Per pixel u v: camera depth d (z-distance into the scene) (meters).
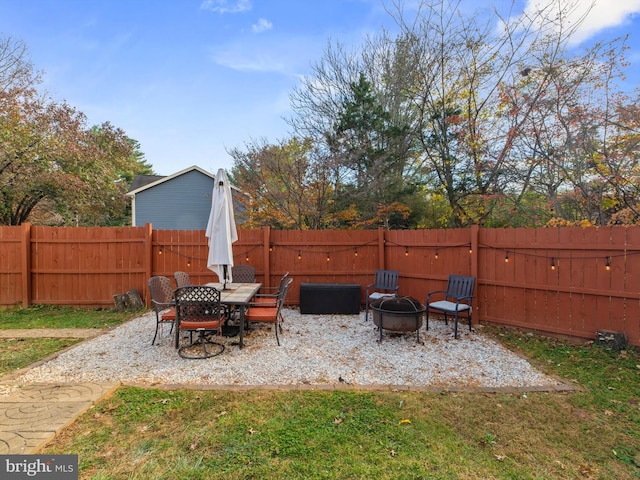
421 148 10.28
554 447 2.47
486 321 5.81
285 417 2.81
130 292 6.79
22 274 6.89
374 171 9.48
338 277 7.29
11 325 5.78
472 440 2.54
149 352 4.46
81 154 12.16
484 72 8.85
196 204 17.03
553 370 3.90
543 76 7.65
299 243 7.28
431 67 9.42
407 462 2.27
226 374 3.77
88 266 7.02
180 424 2.71
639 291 4.30
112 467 2.19
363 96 9.77
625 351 4.29
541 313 5.18
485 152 8.56
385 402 3.08
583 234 4.75
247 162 9.81
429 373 3.83
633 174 6.08
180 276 5.70
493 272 5.70
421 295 6.65
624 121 6.16
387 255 7.21
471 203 9.22
